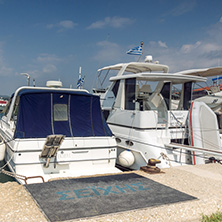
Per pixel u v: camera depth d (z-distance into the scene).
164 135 8.90
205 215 3.79
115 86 10.77
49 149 6.50
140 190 4.57
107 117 11.18
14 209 3.56
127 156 8.80
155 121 8.81
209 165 7.08
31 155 6.61
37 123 7.45
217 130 8.87
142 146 8.59
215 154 6.82
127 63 10.38
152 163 5.98
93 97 8.61
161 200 4.12
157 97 10.78
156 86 10.84
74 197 4.07
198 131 8.72
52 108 7.89
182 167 6.70
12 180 6.95
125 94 10.05
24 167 6.55
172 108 11.72
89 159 7.29
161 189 4.68
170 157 8.41
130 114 9.36
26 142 6.71
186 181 5.33
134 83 9.48
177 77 9.28
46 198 3.97
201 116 8.94
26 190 4.34
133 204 3.89
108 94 11.14
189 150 8.32
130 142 9.28
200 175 5.89
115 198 4.11
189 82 10.27
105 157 7.54
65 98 8.15
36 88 8.77
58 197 4.04
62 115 7.96
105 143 7.60
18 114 7.35
